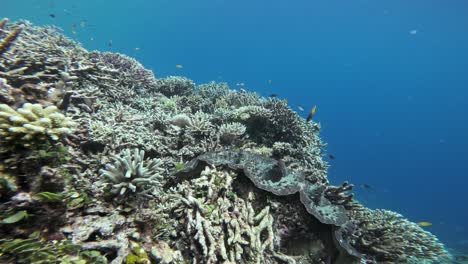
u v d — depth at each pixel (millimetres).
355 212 1430
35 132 702
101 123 1293
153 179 982
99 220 795
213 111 2293
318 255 1093
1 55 1255
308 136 2162
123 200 887
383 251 1263
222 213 995
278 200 1127
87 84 1644
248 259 923
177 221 994
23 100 913
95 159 1145
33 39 1765
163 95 2512
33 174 672
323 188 1225
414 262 1333
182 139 1633
